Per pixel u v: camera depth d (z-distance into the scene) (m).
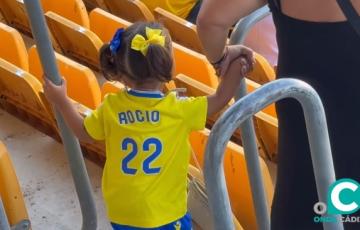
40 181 8.95
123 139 5.65
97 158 9.27
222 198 3.82
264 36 11.72
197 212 7.11
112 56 5.59
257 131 9.48
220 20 5.07
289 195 5.41
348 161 5.12
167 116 5.59
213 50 5.30
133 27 5.56
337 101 4.93
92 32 11.10
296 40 4.88
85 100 9.24
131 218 5.77
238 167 7.59
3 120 10.15
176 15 13.09
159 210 5.72
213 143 3.78
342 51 4.76
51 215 8.36
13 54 10.20
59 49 11.66
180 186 5.81
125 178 5.69
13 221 7.16
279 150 5.42
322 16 4.72
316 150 4.14
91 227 6.73
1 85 9.98
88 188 6.57
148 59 5.44
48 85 5.80
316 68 4.88
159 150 5.60
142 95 5.61
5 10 12.77
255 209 6.23
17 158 9.38
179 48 10.16
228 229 3.86
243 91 5.96
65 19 11.16
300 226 5.43
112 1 13.13
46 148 9.55
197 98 5.64
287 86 3.90
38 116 9.73
